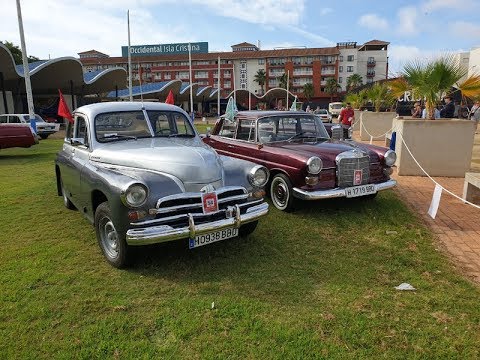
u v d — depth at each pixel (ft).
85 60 280.51
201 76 277.44
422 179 29.48
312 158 18.94
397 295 12.10
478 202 22.21
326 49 275.18
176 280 12.98
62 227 18.15
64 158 19.21
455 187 26.71
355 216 19.93
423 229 18.10
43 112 133.80
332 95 269.23
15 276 13.10
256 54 278.87
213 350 9.46
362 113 58.80
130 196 12.21
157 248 15.53
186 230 12.71
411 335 10.09
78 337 9.91
